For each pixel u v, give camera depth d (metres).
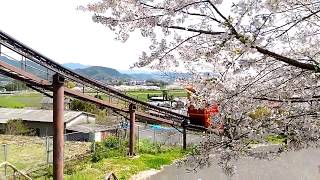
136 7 4.36
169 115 28.11
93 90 23.20
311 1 4.31
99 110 45.62
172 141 32.16
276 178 22.25
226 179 22.03
